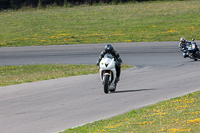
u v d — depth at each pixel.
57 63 92.31
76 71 73.75
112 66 42.59
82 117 32.62
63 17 196.62
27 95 45.59
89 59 96.19
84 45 122.81
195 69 66.19
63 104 38.84
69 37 141.62
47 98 42.84
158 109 33.97
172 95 41.97
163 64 79.69
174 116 30.02
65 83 55.62
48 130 28.48
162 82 52.91
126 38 134.00
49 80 60.50
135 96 42.31
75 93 45.81
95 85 52.06
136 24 165.75
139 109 34.47
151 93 43.94
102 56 44.50
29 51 115.62
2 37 148.62
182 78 55.88
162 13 192.62
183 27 151.38
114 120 30.53
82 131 27.17
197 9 197.88
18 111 35.94
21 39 141.62
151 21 171.12
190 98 38.56
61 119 32.03
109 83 43.75
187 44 80.00
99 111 34.91
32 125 30.16
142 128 26.48
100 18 187.62
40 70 81.56
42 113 34.66
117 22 174.00
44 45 127.12
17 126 29.95
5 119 32.66
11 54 111.12
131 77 60.19
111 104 38.09
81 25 170.75
